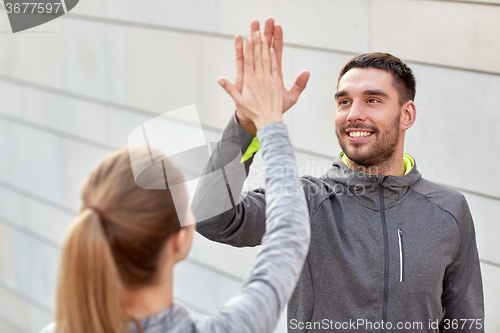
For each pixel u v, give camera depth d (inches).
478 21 79.5
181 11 120.0
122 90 136.2
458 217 59.1
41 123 161.2
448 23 82.6
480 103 81.3
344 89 58.0
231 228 52.3
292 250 36.2
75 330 32.7
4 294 186.7
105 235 33.5
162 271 36.3
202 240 127.0
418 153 89.0
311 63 100.5
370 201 58.2
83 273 32.4
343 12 94.5
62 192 159.2
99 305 32.3
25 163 169.5
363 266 56.3
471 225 61.5
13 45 163.9
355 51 93.9
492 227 83.0
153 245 35.0
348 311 56.6
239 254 120.2
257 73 39.6
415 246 57.0
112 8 134.5
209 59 116.5
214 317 34.8
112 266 32.7
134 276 34.9
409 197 59.1
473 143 82.9
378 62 57.8
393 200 58.4
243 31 109.4
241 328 33.6
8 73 167.9
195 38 118.3
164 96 126.9
